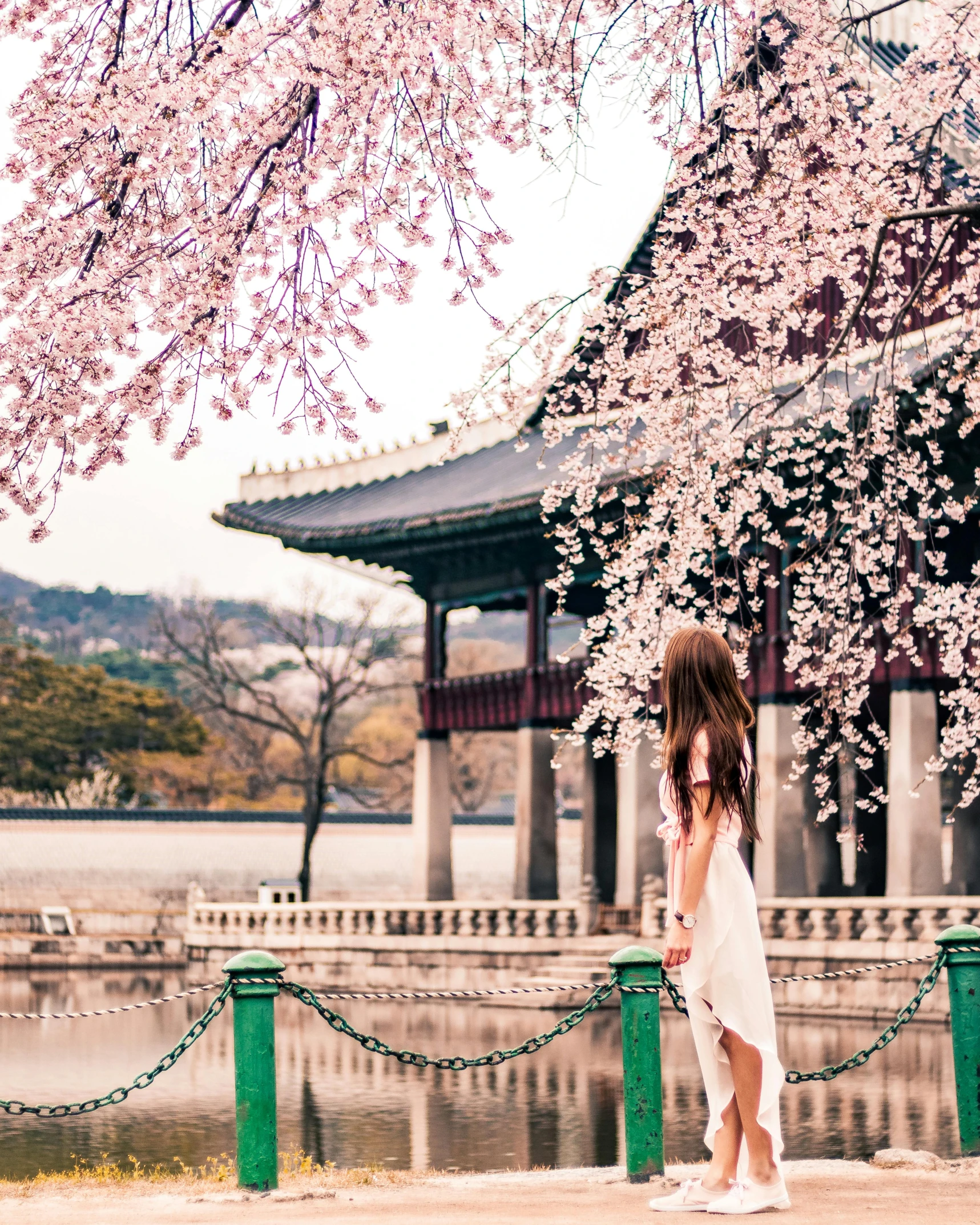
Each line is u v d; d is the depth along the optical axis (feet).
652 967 23.06
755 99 33.73
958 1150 35.86
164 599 293.84
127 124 25.99
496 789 315.17
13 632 275.59
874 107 40.50
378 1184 24.71
